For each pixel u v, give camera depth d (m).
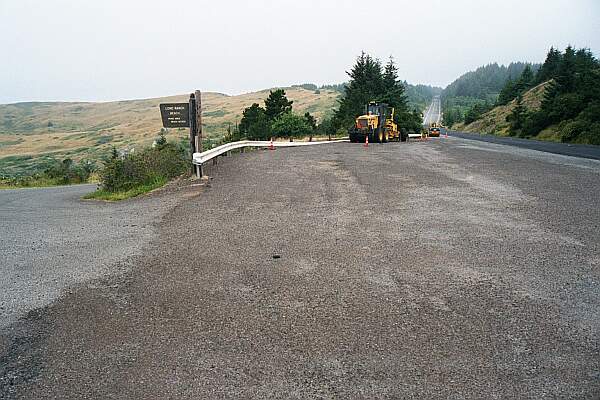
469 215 8.01
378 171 14.12
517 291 4.66
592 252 5.89
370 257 5.74
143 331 3.90
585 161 17.56
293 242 6.44
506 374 3.21
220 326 3.96
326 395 3.00
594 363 3.35
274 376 3.21
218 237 6.78
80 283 5.05
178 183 12.38
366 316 4.11
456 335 3.76
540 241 6.39
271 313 4.20
